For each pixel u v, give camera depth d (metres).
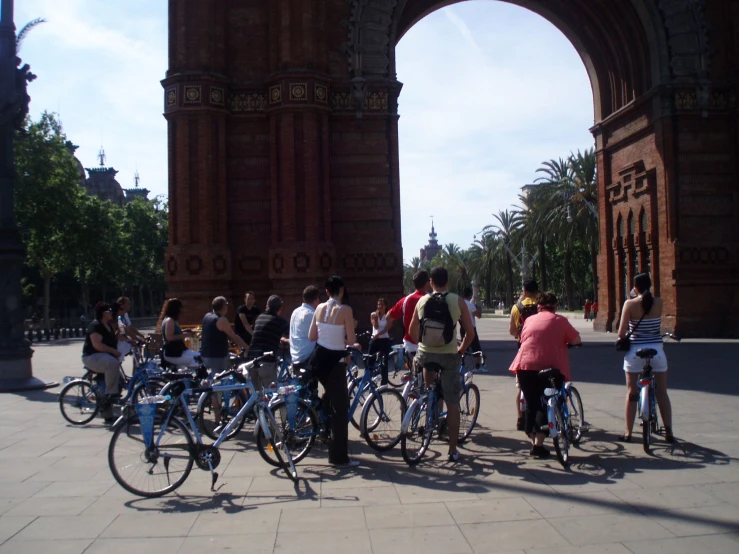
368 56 26.02
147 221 91.56
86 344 12.52
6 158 18.53
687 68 29.23
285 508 7.21
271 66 25.45
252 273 25.22
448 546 6.03
